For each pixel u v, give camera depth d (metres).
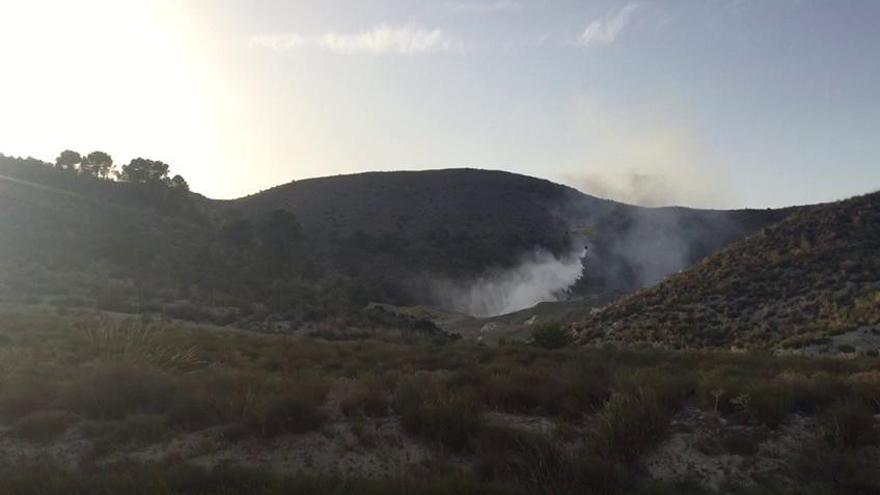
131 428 13.84
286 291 72.69
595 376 15.81
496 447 12.20
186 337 29.73
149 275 64.69
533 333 37.00
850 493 10.47
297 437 13.53
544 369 17.92
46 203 75.62
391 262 134.50
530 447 11.91
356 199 168.88
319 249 131.62
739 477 11.36
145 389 15.56
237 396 14.88
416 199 173.25
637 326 51.94
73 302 47.75
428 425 13.23
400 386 15.45
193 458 12.87
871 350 33.84
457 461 12.44
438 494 10.41
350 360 24.69
